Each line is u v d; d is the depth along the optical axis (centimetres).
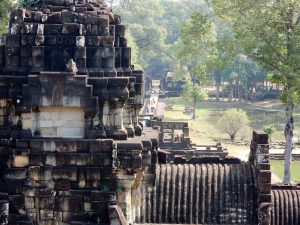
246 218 4362
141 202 4397
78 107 3725
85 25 3938
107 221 3741
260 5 7975
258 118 19238
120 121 3891
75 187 3747
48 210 3734
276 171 11381
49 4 4141
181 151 12112
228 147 14112
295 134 15950
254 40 8031
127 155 3741
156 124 12962
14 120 3816
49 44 3869
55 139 3734
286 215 4497
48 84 3691
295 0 7769
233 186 4469
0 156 3825
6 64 3872
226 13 8331
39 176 3697
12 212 3722
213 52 8981
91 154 3716
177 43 19950
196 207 4416
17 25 3884
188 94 18725
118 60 4100
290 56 7788
